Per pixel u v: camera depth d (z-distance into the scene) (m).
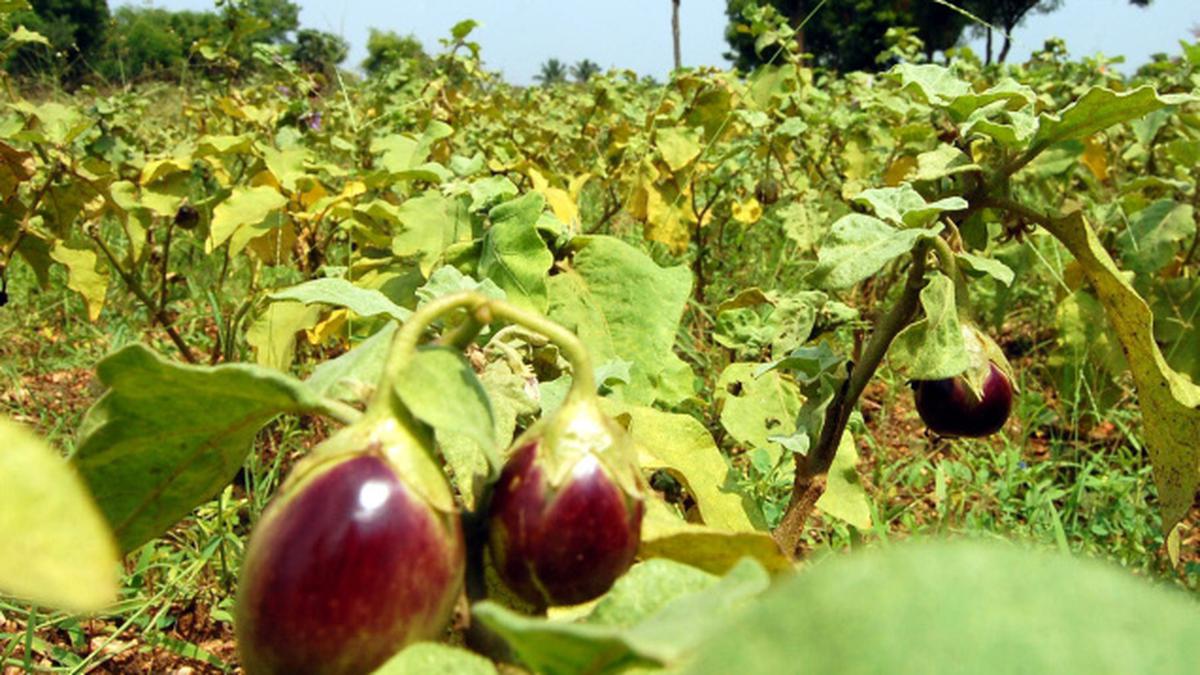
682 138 4.59
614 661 0.71
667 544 1.03
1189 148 4.28
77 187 3.80
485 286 1.79
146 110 7.82
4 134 3.63
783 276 5.48
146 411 0.96
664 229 4.64
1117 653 0.47
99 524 0.52
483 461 1.20
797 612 0.49
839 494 2.31
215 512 2.86
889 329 1.84
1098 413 3.88
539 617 1.04
